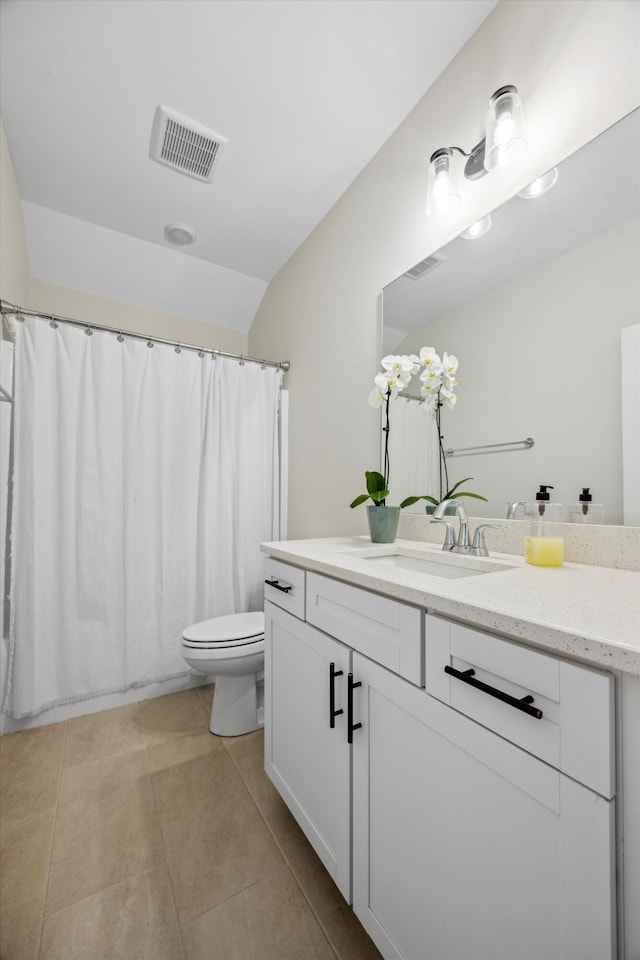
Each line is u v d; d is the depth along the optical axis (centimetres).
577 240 101
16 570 171
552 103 107
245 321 296
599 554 95
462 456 131
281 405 244
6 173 170
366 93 150
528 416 112
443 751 67
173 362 212
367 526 175
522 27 114
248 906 97
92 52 137
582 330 100
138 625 196
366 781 84
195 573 214
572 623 50
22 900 97
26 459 173
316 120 161
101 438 190
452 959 64
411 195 155
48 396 179
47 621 176
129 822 121
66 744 160
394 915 76
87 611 184
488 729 59
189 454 213
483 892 60
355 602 89
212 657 157
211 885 102
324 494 204
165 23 128
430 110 146
